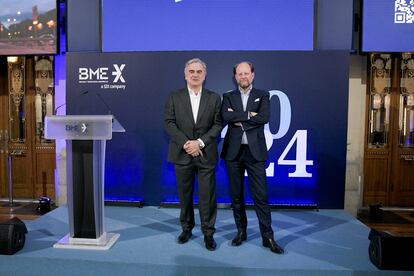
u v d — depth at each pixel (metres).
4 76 4.83
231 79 3.89
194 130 2.76
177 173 2.79
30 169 4.88
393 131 4.63
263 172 2.68
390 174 4.67
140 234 3.08
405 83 4.58
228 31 3.93
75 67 3.99
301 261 2.53
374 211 4.30
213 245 2.73
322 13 3.91
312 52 3.84
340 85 3.85
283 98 3.87
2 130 4.88
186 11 3.93
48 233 3.07
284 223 3.41
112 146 4.02
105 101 4.00
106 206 3.99
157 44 3.98
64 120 2.54
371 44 3.87
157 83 3.95
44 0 4.09
